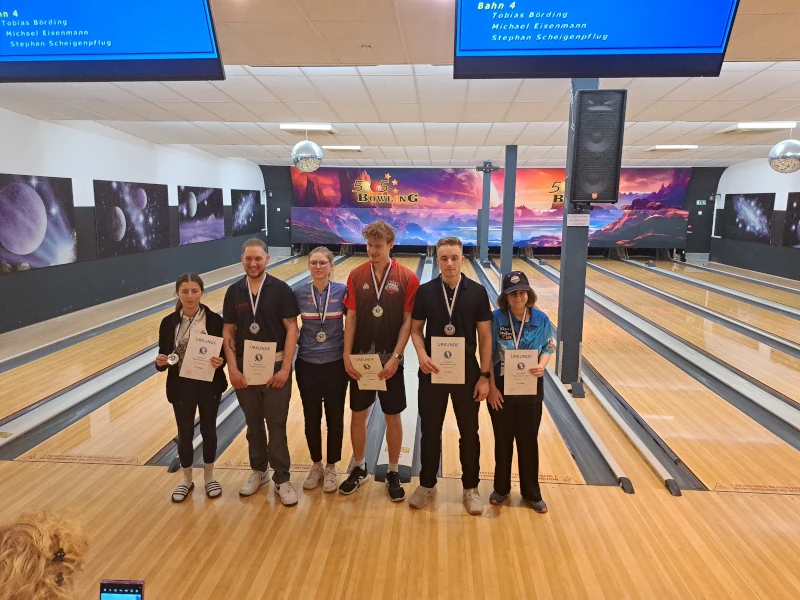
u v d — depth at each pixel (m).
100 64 2.43
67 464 3.27
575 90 4.28
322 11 3.36
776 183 12.59
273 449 2.83
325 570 2.31
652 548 2.49
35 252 6.95
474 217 16.64
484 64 2.43
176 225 11.03
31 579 0.83
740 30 3.54
